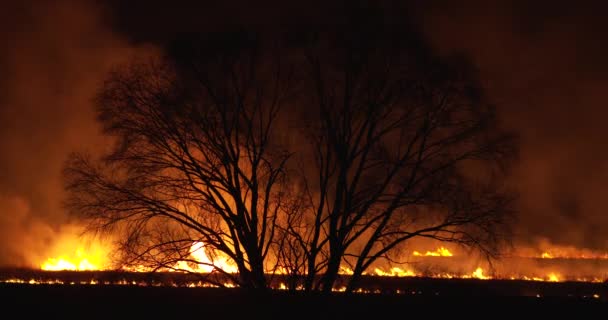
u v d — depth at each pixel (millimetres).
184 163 22109
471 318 25328
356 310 22781
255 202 22188
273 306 18359
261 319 18734
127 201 21844
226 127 22828
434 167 22312
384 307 24016
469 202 21875
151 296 23625
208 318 21203
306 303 18141
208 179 22109
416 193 22000
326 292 20109
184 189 22062
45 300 25062
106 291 24547
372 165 22406
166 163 22312
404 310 24656
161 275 24453
